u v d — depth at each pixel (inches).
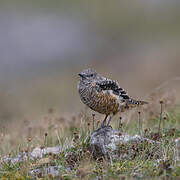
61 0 1476.4
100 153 413.1
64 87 1070.4
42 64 1273.4
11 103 887.7
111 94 446.0
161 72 1125.7
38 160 418.3
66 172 378.6
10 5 1414.9
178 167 357.4
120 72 1197.1
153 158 387.9
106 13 1475.1
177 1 1510.8
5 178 371.2
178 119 526.3
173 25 1414.9
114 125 514.6
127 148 405.7
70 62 1295.5
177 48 1243.8
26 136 527.5
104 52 1349.7
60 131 523.8
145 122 509.4
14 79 1200.2
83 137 454.9
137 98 490.9
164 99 542.6
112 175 355.9
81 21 1433.3
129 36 1400.1
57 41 1347.2
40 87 1074.7
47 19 1408.7
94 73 459.5
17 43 1314.0
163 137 437.1
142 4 1519.4
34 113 780.0
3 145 513.0
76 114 587.2
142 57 1248.8
